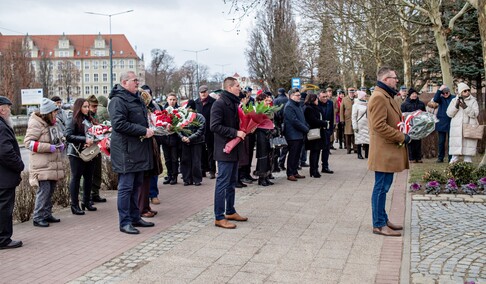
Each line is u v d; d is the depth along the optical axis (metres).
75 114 8.23
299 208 8.39
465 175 9.38
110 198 9.97
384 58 30.30
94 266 5.65
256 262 5.64
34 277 5.33
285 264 5.55
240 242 6.45
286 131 11.16
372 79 41.09
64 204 9.27
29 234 7.15
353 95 16.72
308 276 5.16
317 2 22.72
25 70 56.31
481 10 10.08
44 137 7.58
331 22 20.36
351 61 34.25
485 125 14.92
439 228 6.83
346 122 16.73
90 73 107.94
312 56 37.41
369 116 6.56
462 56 22.95
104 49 108.31
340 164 14.08
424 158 14.75
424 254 5.70
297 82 26.70
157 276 5.27
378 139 6.55
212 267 5.51
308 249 6.08
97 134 8.03
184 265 5.60
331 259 5.68
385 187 6.66
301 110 11.24
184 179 11.13
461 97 12.02
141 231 7.19
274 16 48.72
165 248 6.29
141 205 8.02
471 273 5.03
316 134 11.50
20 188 8.27
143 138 7.15
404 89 15.66
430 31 22.55
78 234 7.11
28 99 48.69
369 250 5.98
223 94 7.25
